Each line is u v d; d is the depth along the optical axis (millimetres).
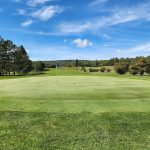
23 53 110938
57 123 8859
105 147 7184
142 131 8273
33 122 8961
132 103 11344
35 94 14469
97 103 11289
